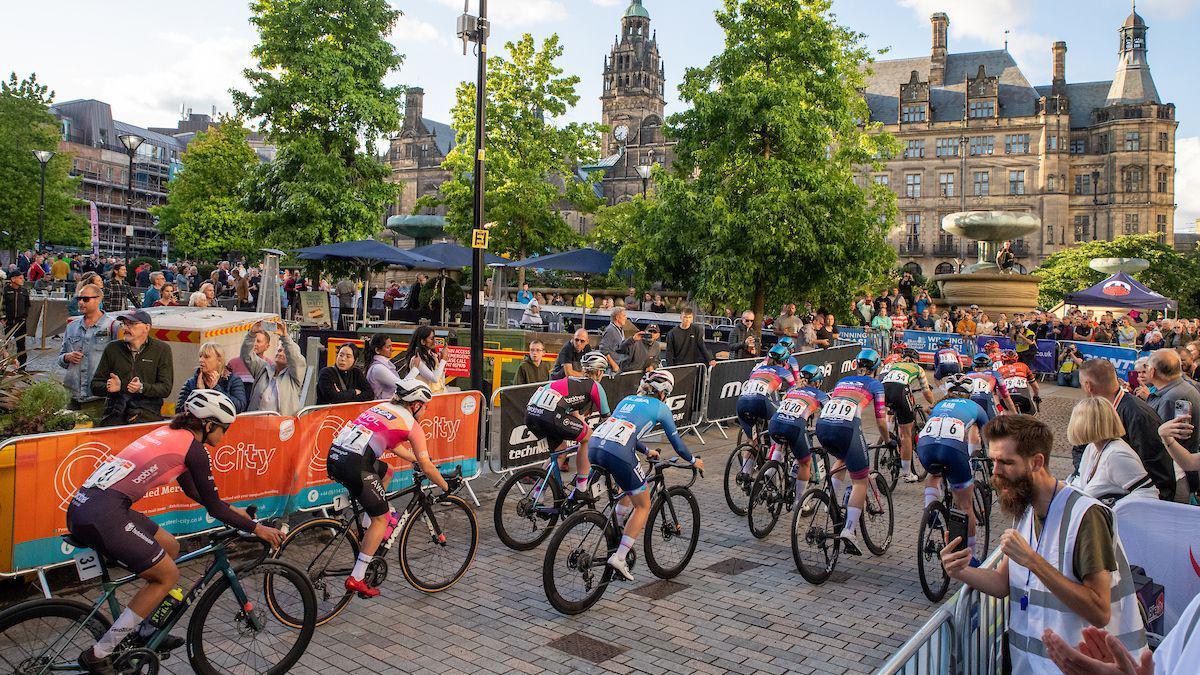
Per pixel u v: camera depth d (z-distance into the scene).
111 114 122.69
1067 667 2.94
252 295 27.97
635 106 121.81
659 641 6.16
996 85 88.62
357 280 26.91
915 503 10.49
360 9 27.98
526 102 35.38
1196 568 4.84
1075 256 70.06
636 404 7.13
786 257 23.72
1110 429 5.40
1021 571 3.68
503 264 22.42
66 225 52.16
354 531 6.80
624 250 26.19
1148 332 24.28
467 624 6.41
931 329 28.42
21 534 6.08
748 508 8.80
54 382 7.45
